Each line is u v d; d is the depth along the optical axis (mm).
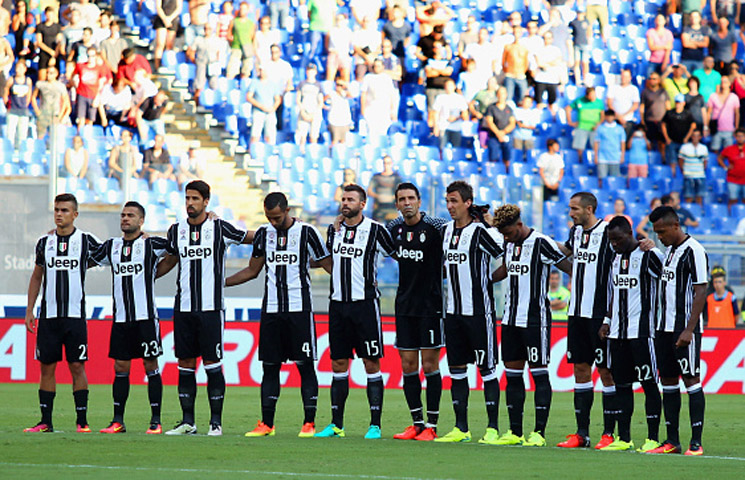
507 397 24188
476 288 23891
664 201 53344
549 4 62938
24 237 41781
